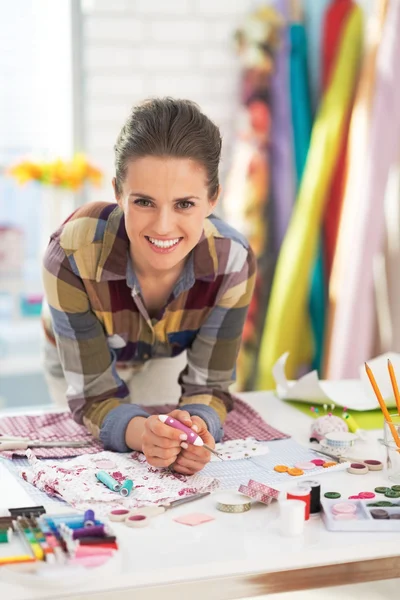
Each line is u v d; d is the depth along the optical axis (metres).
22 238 4.04
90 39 3.74
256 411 1.94
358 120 3.55
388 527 1.29
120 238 1.74
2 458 1.65
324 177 3.56
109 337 1.87
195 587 1.18
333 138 3.57
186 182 1.52
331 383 2.15
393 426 1.51
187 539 1.26
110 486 1.44
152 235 1.56
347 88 3.62
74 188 3.62
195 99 3.83
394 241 3.70
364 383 1.97
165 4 3.78
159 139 1.50
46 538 1.20
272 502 1.41
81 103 3.79
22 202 4.30
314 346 3.71
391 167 3.59
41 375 4.06
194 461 1.53
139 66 3.79
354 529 1.29
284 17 3.73
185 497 1.42
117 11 3.75
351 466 1.57
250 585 1.21
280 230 3.75
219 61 3.83
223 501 1.39
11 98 4.01
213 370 1.89
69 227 1.77
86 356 1.80
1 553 1.18
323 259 3.68
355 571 1.25
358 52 3.66
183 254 1.59
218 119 3.84
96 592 1.14
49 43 3.96
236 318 1.87
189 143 1.51
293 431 1.81
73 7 3.72
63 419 1.90
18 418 1.89
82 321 1.79
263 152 3.73
